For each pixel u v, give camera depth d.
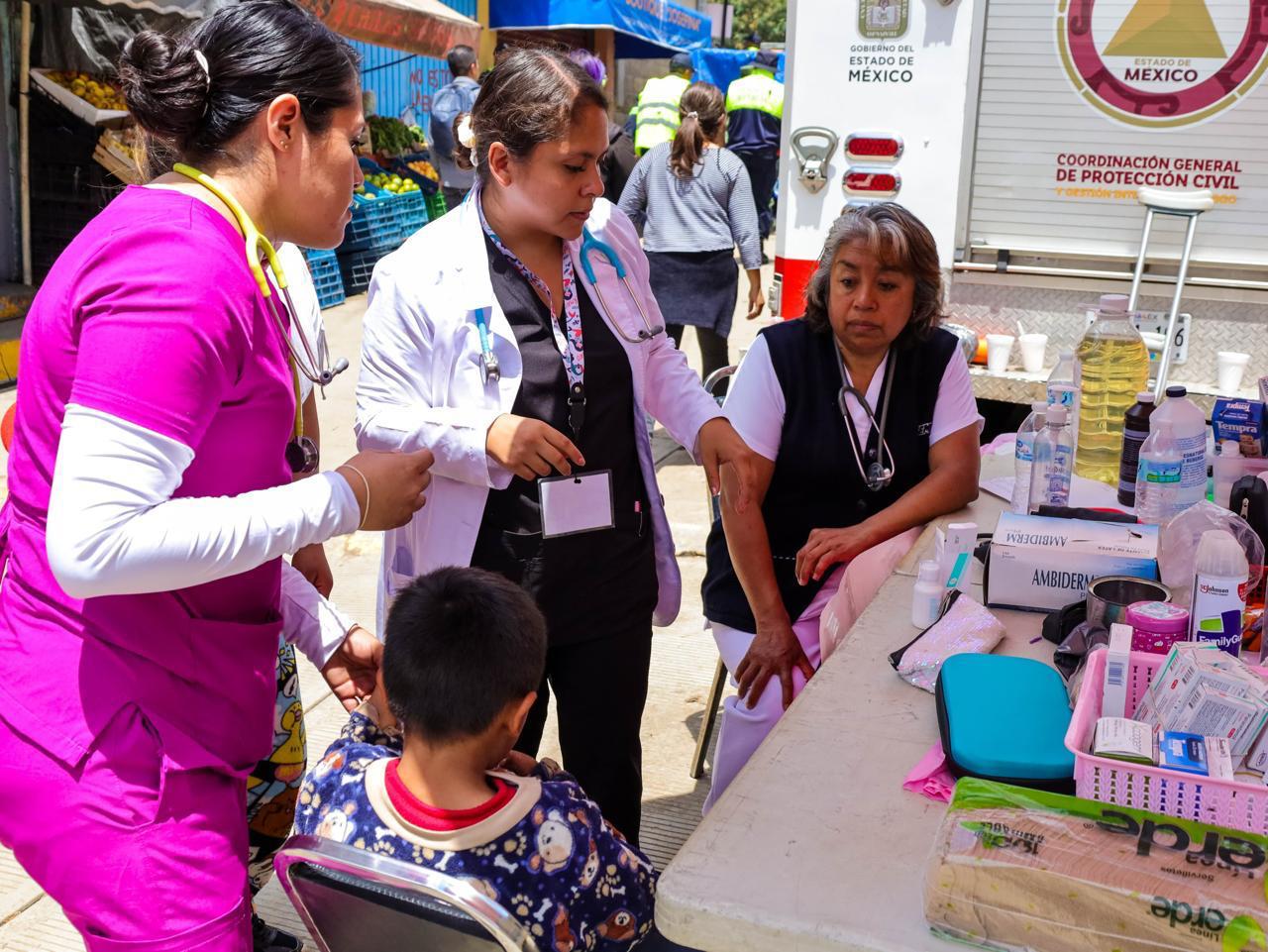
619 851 1.67
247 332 1.52
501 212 2.29
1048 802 1.35
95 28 8.62
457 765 1.59
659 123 10.14
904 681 1.89
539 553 2.33
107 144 8.13
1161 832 1.28
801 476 2.81
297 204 1.64
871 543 2.65
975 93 4.25
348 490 1.63
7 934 2.75
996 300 4.41
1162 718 1.52
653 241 6.16
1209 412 4.15
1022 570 2.15
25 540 1.54
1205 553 1.79
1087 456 3.02
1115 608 1.90
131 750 1.52
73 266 1.47
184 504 1.45
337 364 1.91
